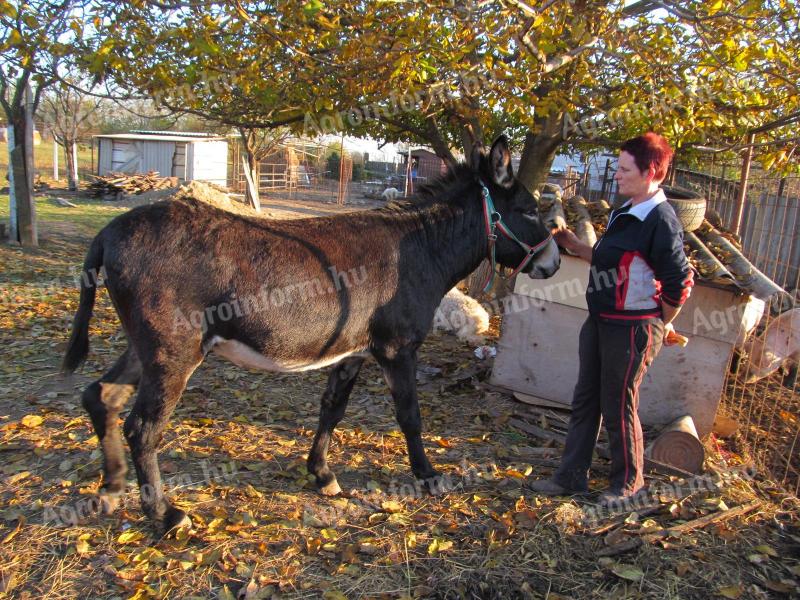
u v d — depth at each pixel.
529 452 4.16
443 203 3.72
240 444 4.17
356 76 5.28
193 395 4.95
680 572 2.95
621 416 3.41
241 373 5.52
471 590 2.81
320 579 2.84
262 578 2.82
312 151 36.22
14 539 3.02
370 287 3.33
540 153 7.00
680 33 5.83
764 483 3.96
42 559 2.91
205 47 4.70
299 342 3.18
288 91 5.88
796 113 5.69
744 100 5.31
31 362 5.47
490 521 3.33
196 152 27.77
